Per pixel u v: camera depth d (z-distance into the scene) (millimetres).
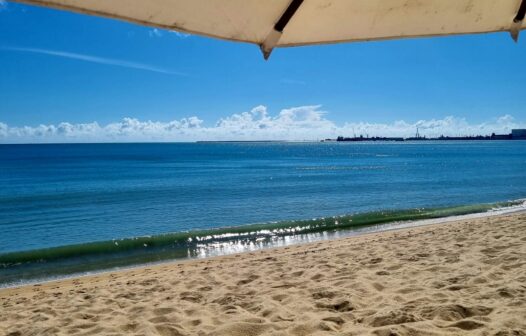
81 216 17016
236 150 161750
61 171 46438
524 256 5770
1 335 4199
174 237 11953
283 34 1063
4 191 26344
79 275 8617
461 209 15625
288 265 6840
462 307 3738
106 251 10578
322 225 13367
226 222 15195
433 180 30547
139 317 4410
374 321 3623
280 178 35031
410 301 4129
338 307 4211
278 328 3689
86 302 5422
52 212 18125
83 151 147875
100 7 781
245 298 4867
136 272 7957
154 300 5215
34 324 4473
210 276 6473
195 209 18422
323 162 67812
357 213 15680
